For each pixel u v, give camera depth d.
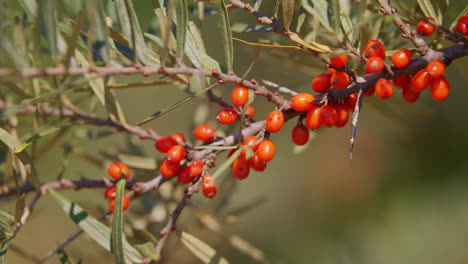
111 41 0.43
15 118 0.46
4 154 0.47
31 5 0.41
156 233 0.52
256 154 0.44
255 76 0.59
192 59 0.43
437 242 0.59
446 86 0.43
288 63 0.53
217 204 0.53
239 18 0.61
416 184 0.62
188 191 0.44
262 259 0.53
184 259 0.51
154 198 0.53
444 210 0.60
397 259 0.60
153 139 0.48
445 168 0.61
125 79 0.56
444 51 0.43
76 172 0.55
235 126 0.50
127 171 0.46
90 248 0.51
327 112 0.43
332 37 0.44
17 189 0.43
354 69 0.45
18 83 0.45
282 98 0.44
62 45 0.44
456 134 0.60
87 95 0.49
